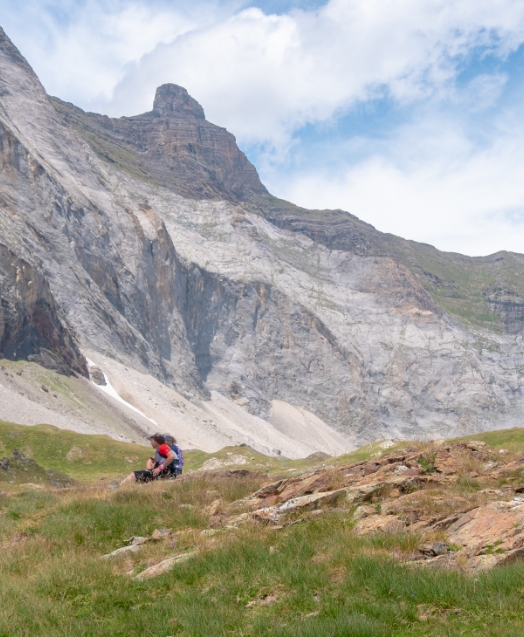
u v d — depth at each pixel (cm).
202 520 1496
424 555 1068
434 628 820
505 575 893
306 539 1195
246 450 7712
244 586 1027
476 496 1306
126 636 915
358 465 1722
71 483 5834
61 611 1012
